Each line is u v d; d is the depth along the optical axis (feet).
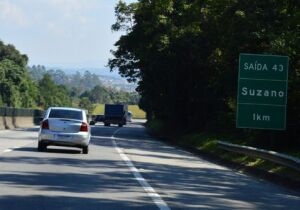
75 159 83.35
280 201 54.34
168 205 46.70
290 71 105.50
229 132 153.28
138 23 202.28
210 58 161.89
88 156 90.48
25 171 64.39
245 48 124.26
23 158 79.92
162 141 187.42
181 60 184.34
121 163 82.12
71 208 42.86
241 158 96.53
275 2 117.29
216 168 88.84
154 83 204.33
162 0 184.55
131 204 46.19
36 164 72.64
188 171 78.95
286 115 99.86
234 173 82.28
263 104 95.25
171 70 188.24
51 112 93.86
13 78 435.94
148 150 121.29
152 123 316.60
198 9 165.27
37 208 42.27
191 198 51.90
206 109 183.93
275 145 108.17
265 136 114.01
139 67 221.25
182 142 166.09
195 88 184.75
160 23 183.62
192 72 184.44
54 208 42.55
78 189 52.85
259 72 95.45
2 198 45.83
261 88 95.45
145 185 58.80
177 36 178.70
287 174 73.26
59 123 92.22
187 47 178.40
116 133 212.43
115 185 57.36
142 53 194.80
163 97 209.26
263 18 118.62
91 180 60.08
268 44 118.62
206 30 155.84
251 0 120.67
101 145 124.36
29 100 465.47
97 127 282.77
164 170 77.00
